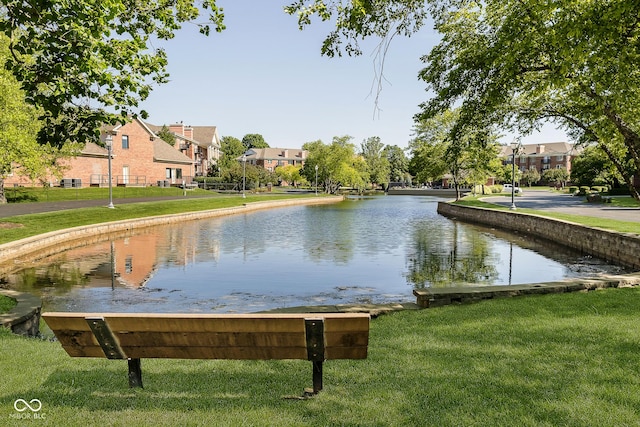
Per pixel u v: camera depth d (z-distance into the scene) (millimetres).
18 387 4289
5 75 21516
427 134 49281
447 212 42938
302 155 133250
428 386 4250
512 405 3793
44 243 19094
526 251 20094
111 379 4547
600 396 3957
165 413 3689
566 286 9281
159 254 18688
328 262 17109
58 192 40531
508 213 29594
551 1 8312
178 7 9898
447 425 3455
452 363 4945
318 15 8164
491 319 7062
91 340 4082
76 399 4004
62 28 7363
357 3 7801
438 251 20000
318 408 3777
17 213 25469
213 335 3939
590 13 7906
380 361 5102
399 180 127562
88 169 48969
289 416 3627
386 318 7754
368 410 3723
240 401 3975
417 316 7719
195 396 4109
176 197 47125
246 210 44312
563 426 3428
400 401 3904
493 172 48844
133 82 8500
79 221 25484
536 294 9117
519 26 10547
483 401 3887
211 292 12383
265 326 3846
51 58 7652
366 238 24234
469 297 8867
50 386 4324
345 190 106312
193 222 32500
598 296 8594
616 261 17031
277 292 12430
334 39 9219
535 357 5062
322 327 3814
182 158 67062
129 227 27047
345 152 78875
